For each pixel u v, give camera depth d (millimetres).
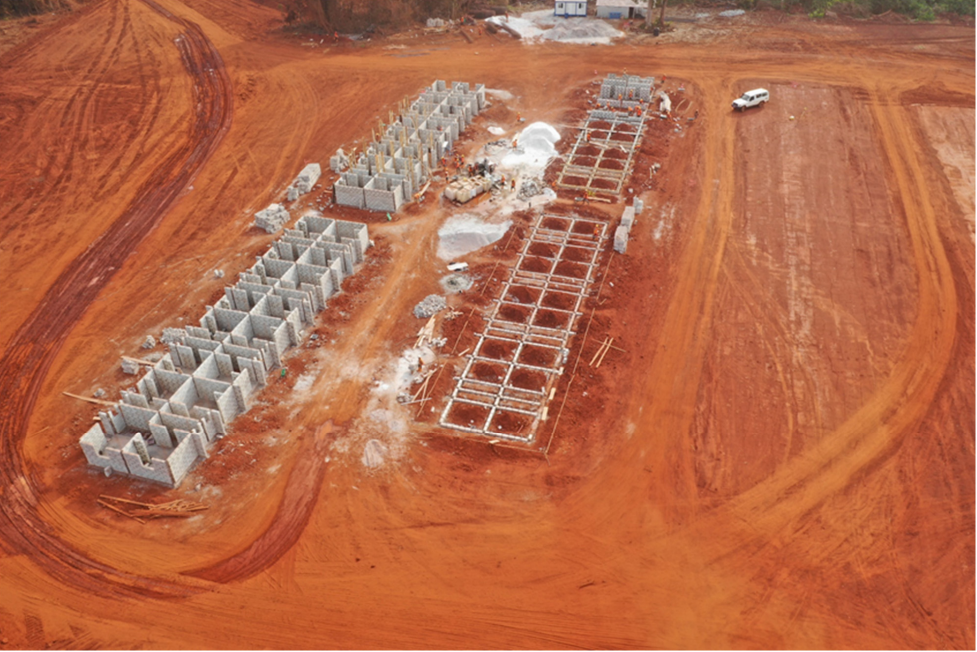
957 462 30031
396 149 49688
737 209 46281
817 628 24531
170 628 24688
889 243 43219
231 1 81062
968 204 46750
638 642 24234
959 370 34469
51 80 63156
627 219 43562
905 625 24594
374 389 33688
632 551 26953
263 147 53750
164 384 32594
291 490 29203
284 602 25422
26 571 26453
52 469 30016
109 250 43344
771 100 59656
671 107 58469
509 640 24312
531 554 26906
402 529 27781
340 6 71750
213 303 38812
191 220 45875
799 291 39469
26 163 51844
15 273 41531
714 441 31125
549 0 82688
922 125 55781
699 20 76750
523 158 51625
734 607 25188
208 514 28297
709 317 37781
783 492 29000
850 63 66250
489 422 31969
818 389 33531
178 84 62844
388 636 24391
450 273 41000
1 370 35031
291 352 35594
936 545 26969
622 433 31562
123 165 51625
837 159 51531
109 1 79875
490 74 65000
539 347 35562
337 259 39062
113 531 27688
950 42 70312
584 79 63938
